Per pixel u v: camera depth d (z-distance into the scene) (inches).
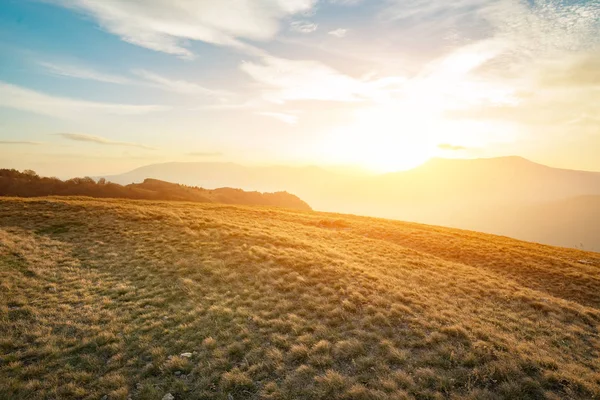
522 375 418.9
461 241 1683.1
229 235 1215.6
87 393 410.3
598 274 1186.6
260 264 896.3
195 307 647.8
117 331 562.9
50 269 840.3
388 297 690.8
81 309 637.9
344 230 1854.1
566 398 380.2
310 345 500.7
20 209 1441.9
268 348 499.2
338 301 660.7
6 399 395.2
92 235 1162.6
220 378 432.5
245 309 634.8
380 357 463.2
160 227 1298.0
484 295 844.0
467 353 465.7
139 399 397.7
